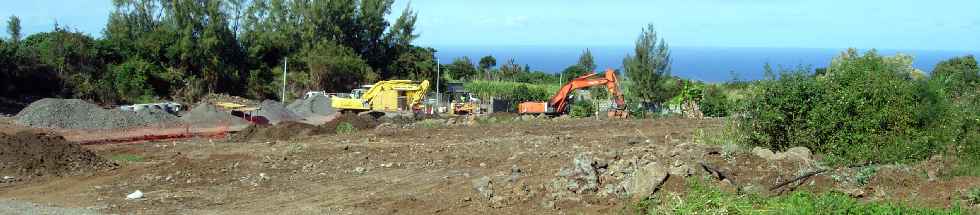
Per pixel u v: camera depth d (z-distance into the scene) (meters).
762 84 14.89
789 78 14.61
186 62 50.81
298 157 17.50
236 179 15.13
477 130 23.75
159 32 50.84
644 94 36.69
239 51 54.69
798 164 11.98
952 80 16.70
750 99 15.07
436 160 16.70
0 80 40.12
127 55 48.94
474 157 16.89
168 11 52.72
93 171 17.11
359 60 58.06
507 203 11.10
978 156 12.89
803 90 14.21
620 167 11.57
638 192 10.53
